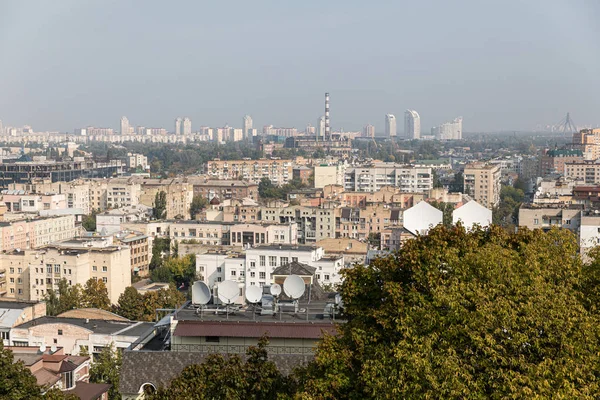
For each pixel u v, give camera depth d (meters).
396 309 76.56
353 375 74.62
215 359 80.12
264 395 77.00
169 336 96.69
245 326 91.81
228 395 76.19
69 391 120.06
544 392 65.12
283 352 90.62
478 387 67.88
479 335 70.44
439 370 68.94
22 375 99.12
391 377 70.12
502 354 69.75
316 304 101.62
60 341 164.00
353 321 80.31
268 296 104.00
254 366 78.12
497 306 71.75
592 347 70.00
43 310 184.38
